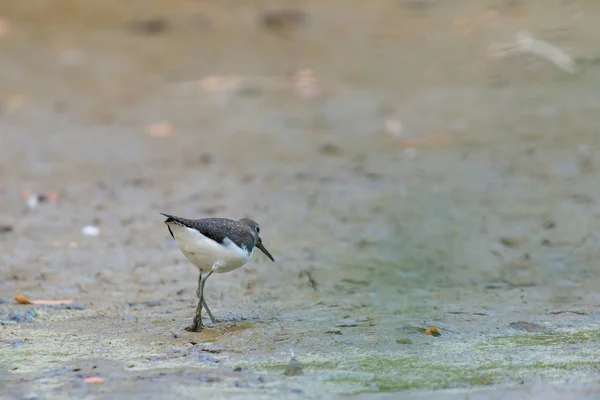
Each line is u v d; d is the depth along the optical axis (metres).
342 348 8.86
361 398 7.61
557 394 7.70
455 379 8.05
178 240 9.01
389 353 8.72
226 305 10.35
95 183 15.59
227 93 20.97
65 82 21.88
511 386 7.87
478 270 11.61
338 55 23.17
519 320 9.77
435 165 16.19
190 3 27.28
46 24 25.94
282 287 11.05
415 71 21.78
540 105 19.17
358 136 18.06
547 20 23.30
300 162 16.62
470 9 25.11
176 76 22.25
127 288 11.02
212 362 8.46
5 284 11.10
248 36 24.77
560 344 9.02
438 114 19.08
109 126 19.03
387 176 15.73
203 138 18.20
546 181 15.09
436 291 10.89
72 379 8.02
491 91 20.23
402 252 12.27
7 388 7.80
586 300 10.50
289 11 26.14
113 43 24.55
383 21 25.19
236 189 15.21
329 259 12.04
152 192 15.11
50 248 12.49
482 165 16.05
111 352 8.73
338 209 14.12
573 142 16.94
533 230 12.97
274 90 21.09
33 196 14.82
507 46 22.22
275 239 12.87
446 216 13.68
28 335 9.28
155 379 8.01
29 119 19.45
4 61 23.17
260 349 8.82
